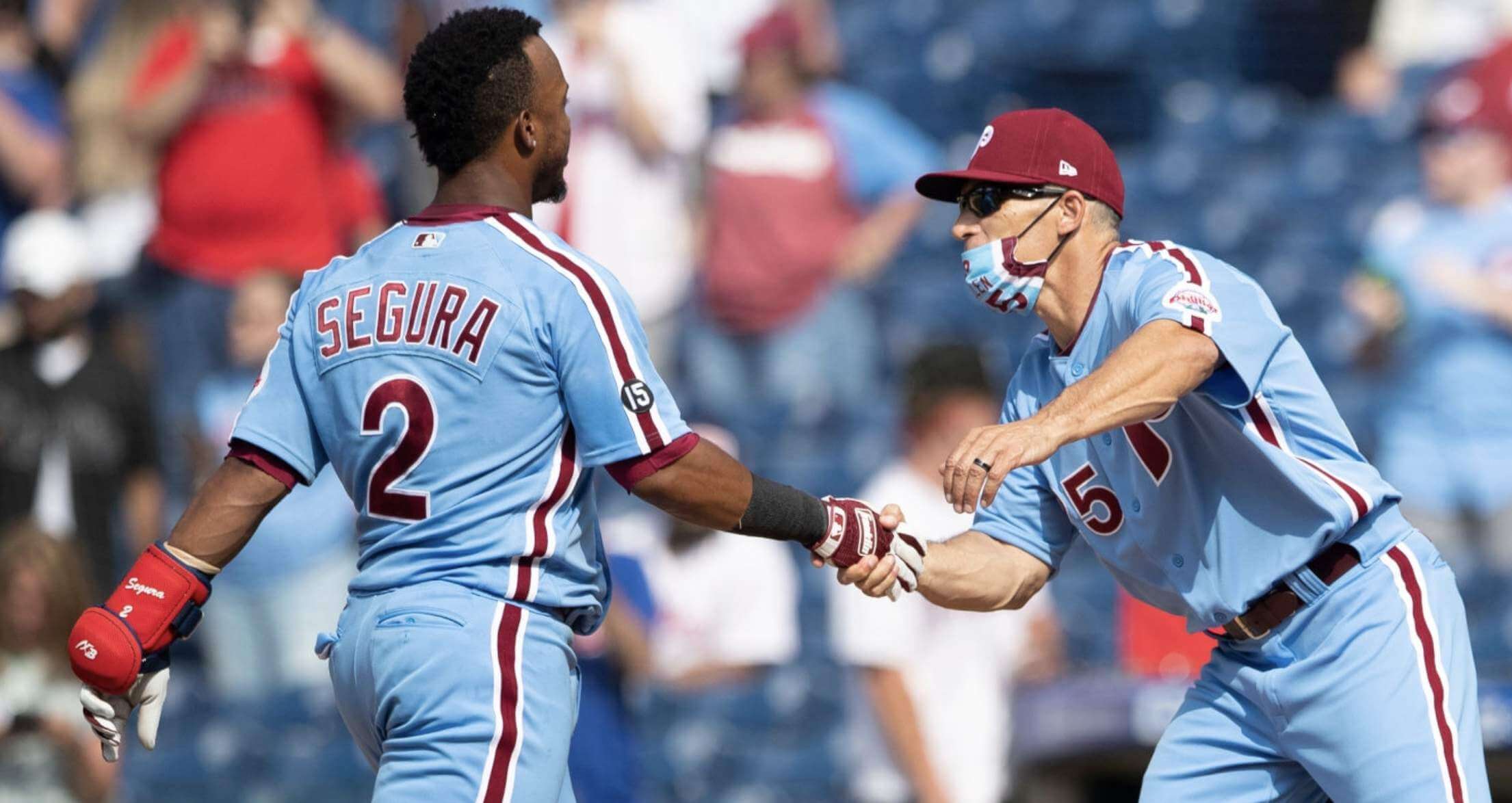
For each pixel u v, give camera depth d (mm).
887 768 21312
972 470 12250
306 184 33000
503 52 12789
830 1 45250
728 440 27156
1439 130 32719
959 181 14070
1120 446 14008
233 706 30438
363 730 12875
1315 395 13766
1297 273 36406
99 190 35562
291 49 32844
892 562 14102
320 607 29422
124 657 12633
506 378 12344
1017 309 14156
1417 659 13555
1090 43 41281
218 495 12883
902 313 36719
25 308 28672
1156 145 40719
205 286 32969
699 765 29156
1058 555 15422
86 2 40656
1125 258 13750
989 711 20891
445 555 12438
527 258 12523
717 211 33062
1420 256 29078
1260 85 41875
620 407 12422
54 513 28469
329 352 12602
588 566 12922
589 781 21406
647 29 32250
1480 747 13766
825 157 33125
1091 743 18703
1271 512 13633
